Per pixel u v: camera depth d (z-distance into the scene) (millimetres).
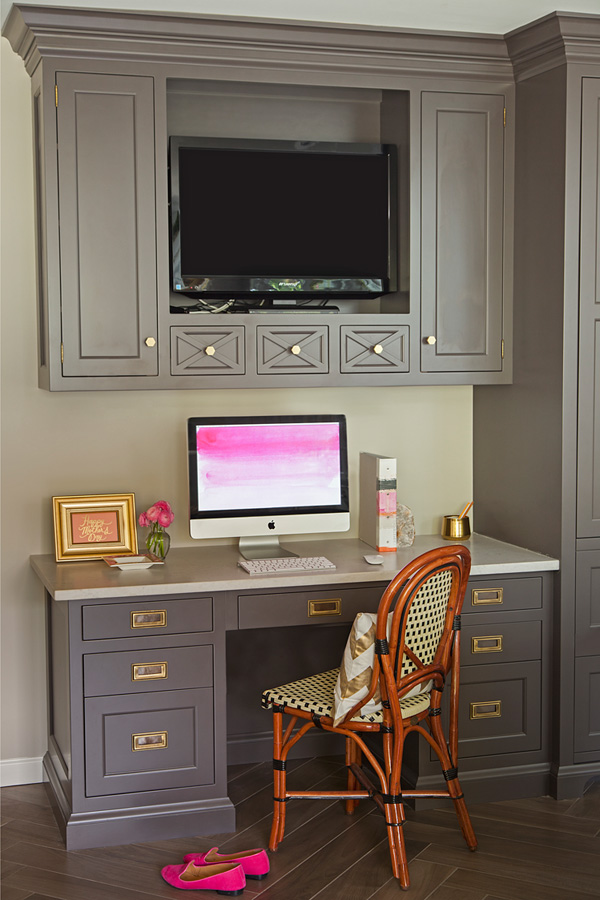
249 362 3219
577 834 2992
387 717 2664
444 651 2824
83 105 3027
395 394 3723
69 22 2938
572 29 3076
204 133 3443
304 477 3391
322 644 3607
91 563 3248
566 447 3229
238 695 3539
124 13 2943
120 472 3438
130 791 2916
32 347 3324
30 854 2846
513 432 3518
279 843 2871
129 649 2893
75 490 3398
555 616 3287
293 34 3107
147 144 3094
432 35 3209
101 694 2877
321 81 3232
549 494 3307
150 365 3139
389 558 3299
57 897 2602
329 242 3389
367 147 3396
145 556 3254
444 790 2891
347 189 3391
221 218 3275
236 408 3541
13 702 3395
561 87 3160
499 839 2951
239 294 3340
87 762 2875
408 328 3367
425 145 3334
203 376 3186
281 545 3547
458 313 3418
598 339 3236
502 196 3432
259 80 3180
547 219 3256
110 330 3100
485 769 3246
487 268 3436
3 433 3322
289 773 3445
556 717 3289
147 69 3072
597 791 3355
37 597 3395
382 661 2594
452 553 2674
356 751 3104
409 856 2832
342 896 2604
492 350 3473
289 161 3330
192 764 2965
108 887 2652
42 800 3250
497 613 3236
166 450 3475
